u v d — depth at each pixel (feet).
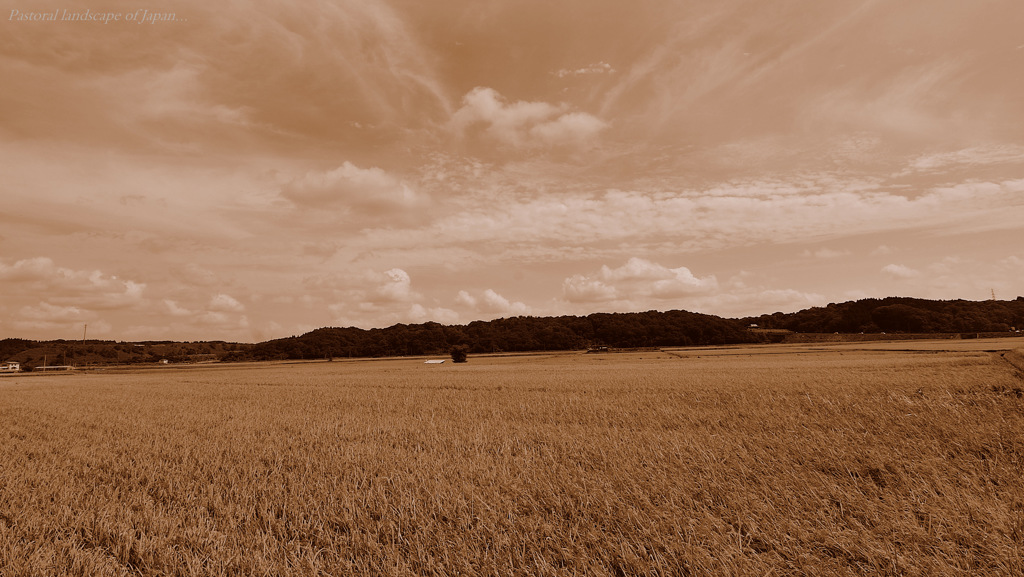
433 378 135.44
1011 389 58.03
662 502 24.40
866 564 18.43
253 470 32.78
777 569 17.87
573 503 24.67
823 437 37.42
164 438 48.08
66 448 44.34
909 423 42.37
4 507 27.40
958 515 21.63
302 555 19.93
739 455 32.96
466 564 18.62
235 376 186.50
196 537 21.79
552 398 75.31
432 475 30.50
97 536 22.75
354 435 47.16
